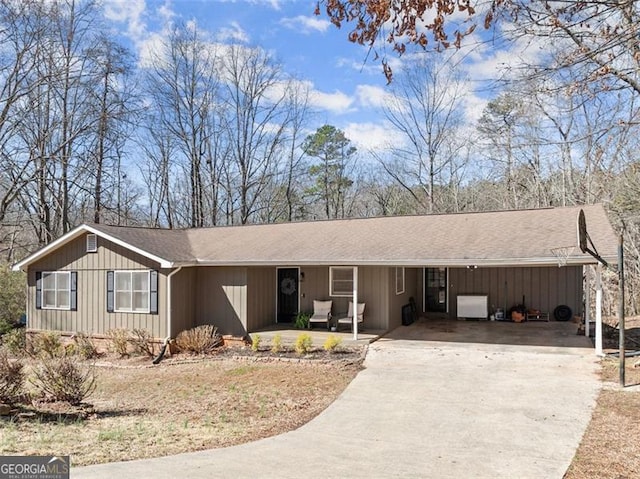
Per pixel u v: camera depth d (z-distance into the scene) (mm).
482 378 10203
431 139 29922
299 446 6559
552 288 17141
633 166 17219
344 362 12102
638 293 20781
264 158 33531
